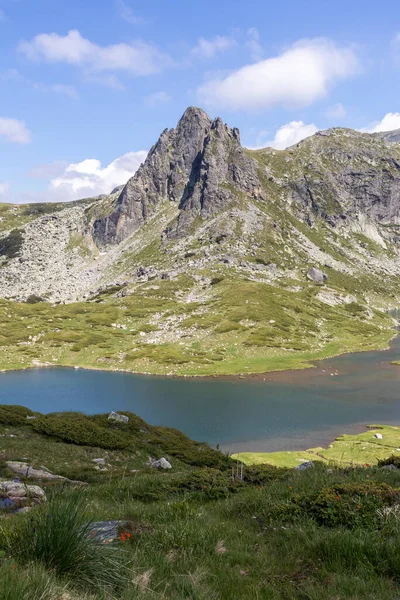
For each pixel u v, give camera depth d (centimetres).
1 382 10294
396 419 7400
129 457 3953
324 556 812
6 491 1435
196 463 4150
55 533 688
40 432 4222
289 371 11306
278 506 1123
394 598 649
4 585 535
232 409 8025
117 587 666
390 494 1089
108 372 11419
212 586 708
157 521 1074
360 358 12950
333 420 7356
